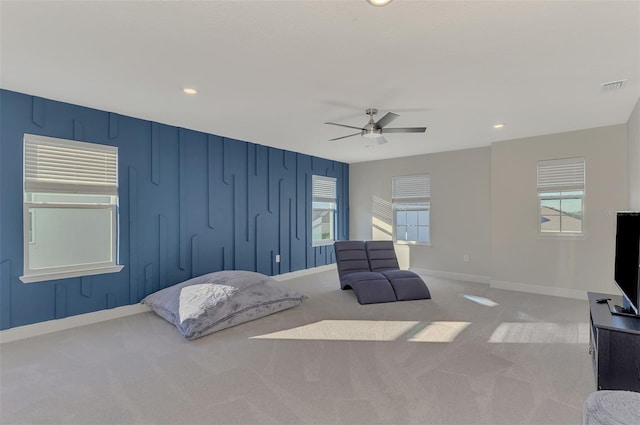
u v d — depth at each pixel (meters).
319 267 7.04
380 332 3.48
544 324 3.69
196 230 4.84
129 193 4.09
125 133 4.05
